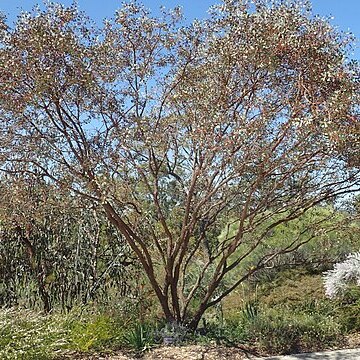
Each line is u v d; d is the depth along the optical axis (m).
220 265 7.79
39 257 9.56
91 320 7.36
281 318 7.98
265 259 8.76
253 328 7.54
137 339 7.03
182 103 7.10
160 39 7.39
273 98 6.89
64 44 6.36
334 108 5.89
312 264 9.79
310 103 6.11
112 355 6.73
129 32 7.36
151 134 7.04
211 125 6.52
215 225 8.91
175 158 8.01
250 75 6.86
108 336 7.07
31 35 6.35
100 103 6.97
